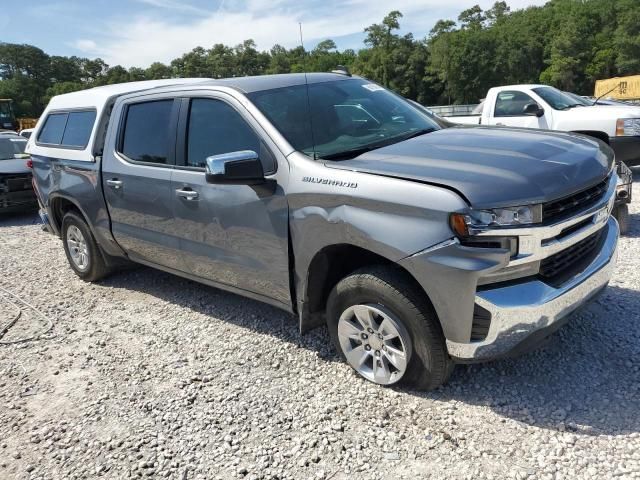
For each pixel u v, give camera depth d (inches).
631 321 154.2
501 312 111.3
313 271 137.9
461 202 109.1
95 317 201.0
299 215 134.3
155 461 119.0
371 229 120.0
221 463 116.0
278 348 161.6
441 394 130.0
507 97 387.5
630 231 237.1
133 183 183.6
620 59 3189.0
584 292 122.6
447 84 3602.4
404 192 116.0
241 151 136.4
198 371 153.9
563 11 3592.5
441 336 121.3
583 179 120.5
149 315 197.6
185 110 167.9
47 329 193.8
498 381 133.0
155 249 186.4
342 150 142.3
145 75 5073.8
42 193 239.9
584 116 342.6
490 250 108.8
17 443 131.0
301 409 131.0
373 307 128.3
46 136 239.1
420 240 113.6
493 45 3484.3
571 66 3334.2
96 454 123.6
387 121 163.5
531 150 129.3
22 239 345.1
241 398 138.3
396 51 3735.2
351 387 137.2
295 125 146.7
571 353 141.6
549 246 113.0
